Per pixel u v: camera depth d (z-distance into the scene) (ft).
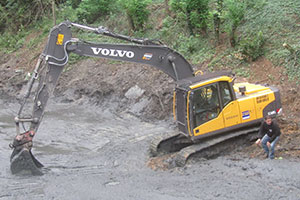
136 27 62.44
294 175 27.40
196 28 54.65
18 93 62.08
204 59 51.06
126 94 52.47
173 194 26.00
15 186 29.07
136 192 26.76
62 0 84.84
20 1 83.05
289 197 24.47
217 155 33.45
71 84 59.52
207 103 32.55
